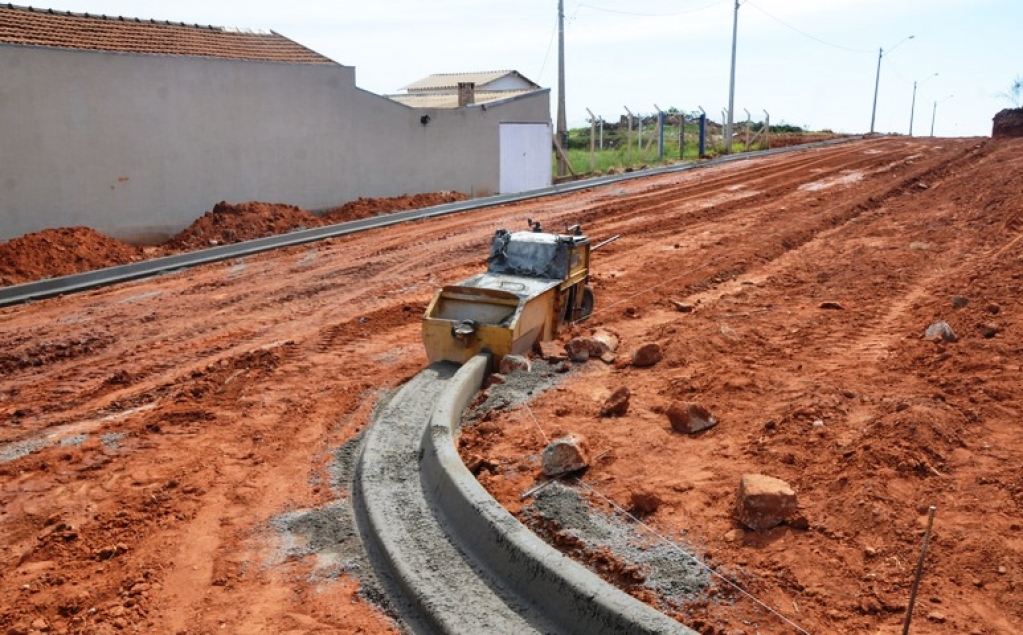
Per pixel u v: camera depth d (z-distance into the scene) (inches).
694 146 2244.1
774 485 292.8
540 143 1403.8
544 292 480.7
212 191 973.2
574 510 306.7
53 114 823.7
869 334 513.7
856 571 259.8
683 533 288.2
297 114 1044.5
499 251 521.0
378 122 1141.7
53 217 837.2
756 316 569.6
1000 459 323.6
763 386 424.2
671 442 366.3
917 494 301.0
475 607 255.9
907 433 339.9
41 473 369.7
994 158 1467.8
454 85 2014.0
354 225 978.7
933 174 1310.3
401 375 495.2
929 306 563.2
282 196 1048.8
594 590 241.6
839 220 962.1
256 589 278.8
